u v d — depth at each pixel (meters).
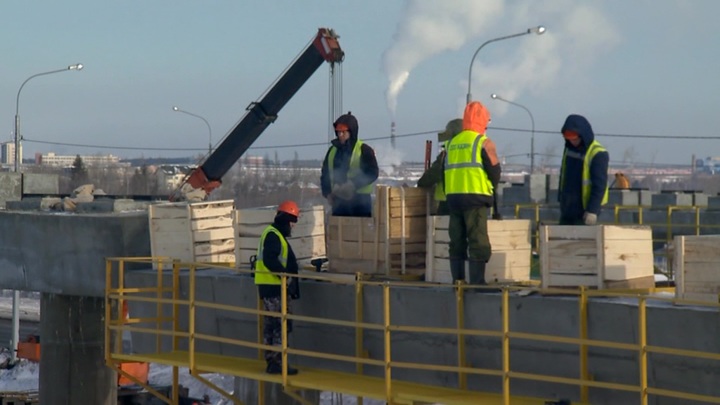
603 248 11.03
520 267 12.49
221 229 16.56
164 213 16.41
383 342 12.93
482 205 11.73
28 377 38.97
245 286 14.66
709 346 9.94
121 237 17.39
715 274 10.20
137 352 16.45
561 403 10.80
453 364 12.19
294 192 76.94
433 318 12.34
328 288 13.66
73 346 19.89
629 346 9.87
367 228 13.69
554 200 33.66
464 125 11.89
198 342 15.44
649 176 147.50
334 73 23.33
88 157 147.75
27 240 18.88
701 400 9.40
